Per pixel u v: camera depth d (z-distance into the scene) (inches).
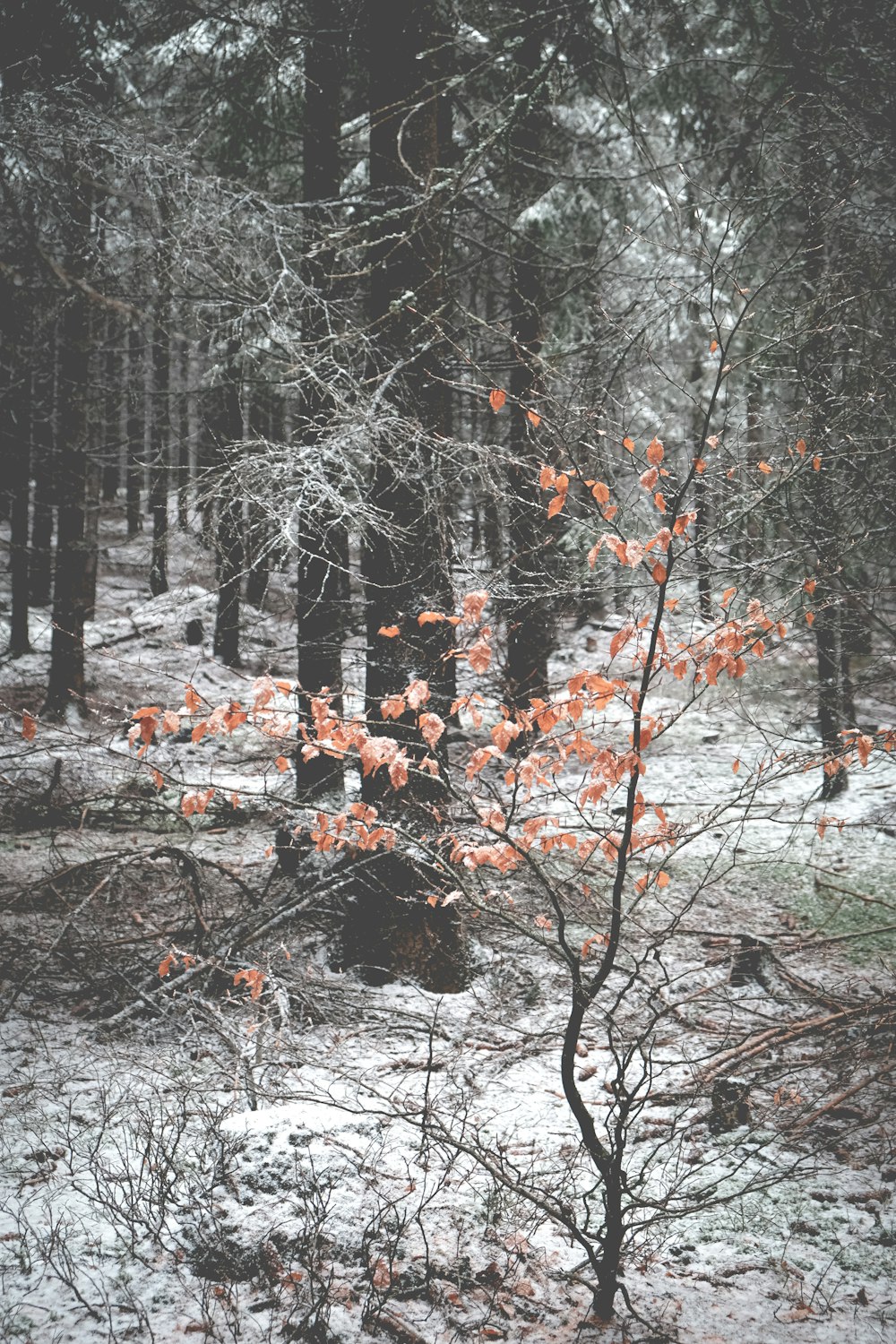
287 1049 226.1
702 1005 269.7
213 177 283.1
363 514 243.0
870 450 228.5
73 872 271.1
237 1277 156.5
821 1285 163.0
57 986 279.0
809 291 251.3
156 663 684.1
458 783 321.7
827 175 251.4
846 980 284.5
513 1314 153.0
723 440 207.6
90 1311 148.6
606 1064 243.0
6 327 311.0
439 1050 249.1
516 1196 180.4
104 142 271.3
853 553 245.8
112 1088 220.7
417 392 280.8
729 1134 211.3
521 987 283.3
